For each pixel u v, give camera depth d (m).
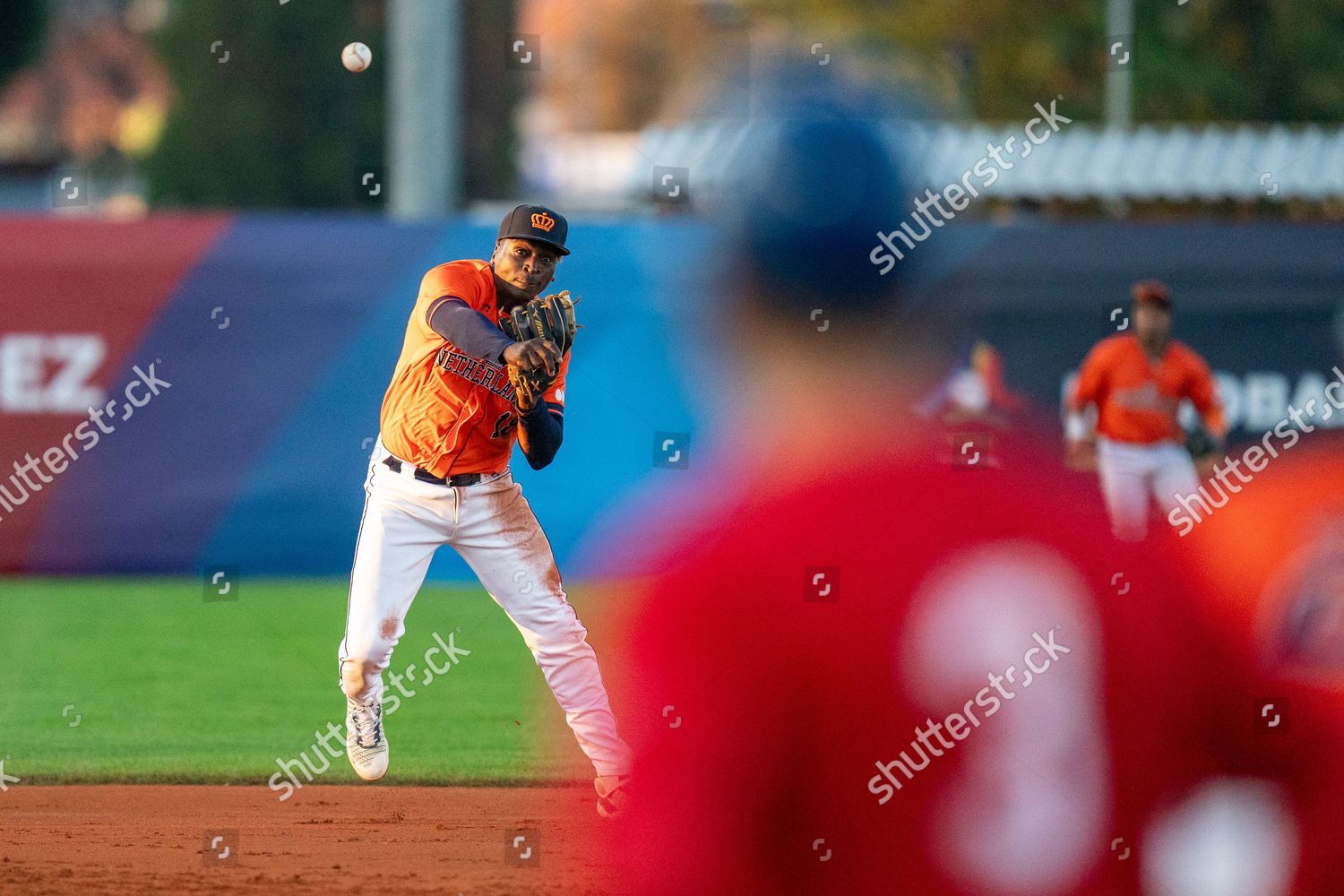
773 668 28.22
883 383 36.16
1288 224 36.03
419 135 41.16
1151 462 32.81
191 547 36.16
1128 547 32.59
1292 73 79.56
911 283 36.25
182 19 100.56
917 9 83.81
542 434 18.06
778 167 36.59
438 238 36.12
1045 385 36.38
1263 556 32.75
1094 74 80.69
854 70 45.94
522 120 108.25
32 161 127.38
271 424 36.09
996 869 20.84
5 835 20.27
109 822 20.92
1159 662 28.88
